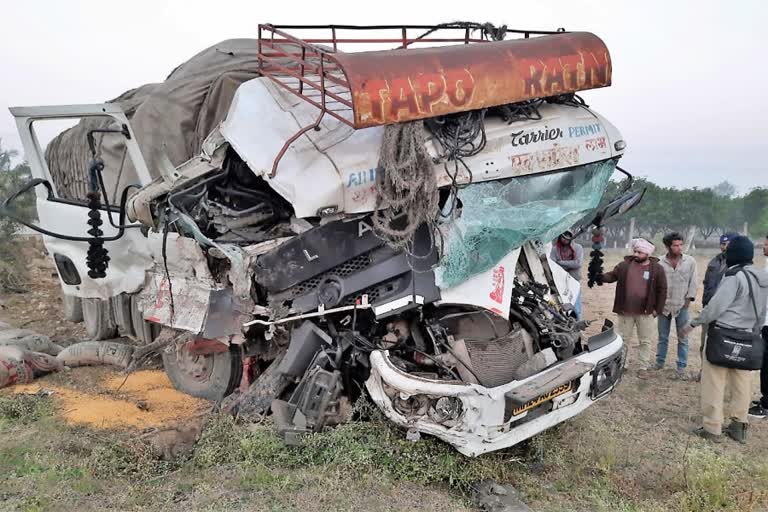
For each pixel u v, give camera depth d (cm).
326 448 435
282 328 485
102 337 709
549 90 484
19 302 930
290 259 460
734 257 528
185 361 567
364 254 463
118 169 665
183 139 648
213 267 493
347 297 463
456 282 464
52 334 792
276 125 468
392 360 443
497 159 476
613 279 720
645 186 575
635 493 436
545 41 498
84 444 455
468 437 410
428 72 429
